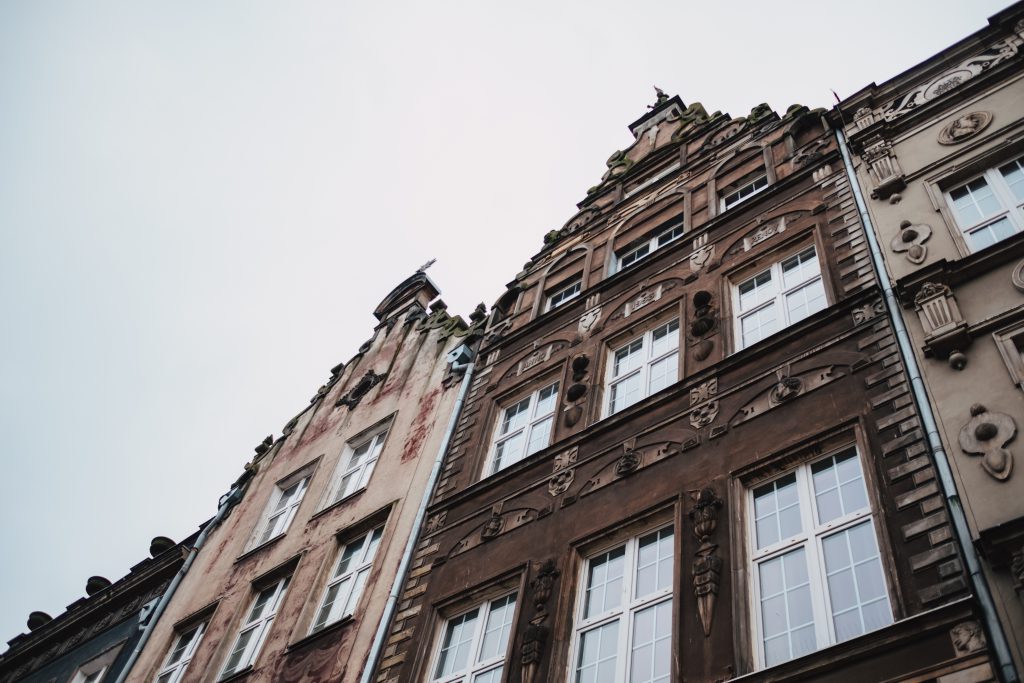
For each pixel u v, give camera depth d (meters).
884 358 11.16
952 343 10.42
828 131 16.72
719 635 9.59
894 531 9.18
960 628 7.84
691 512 11.23
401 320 25.11
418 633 13.40
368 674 13.34
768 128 18.80
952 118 14.37
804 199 15.48
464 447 17.22
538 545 12.97
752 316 14.35
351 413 22.39
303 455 22.39
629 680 10.14
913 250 12.41
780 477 11.09
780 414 11.68
